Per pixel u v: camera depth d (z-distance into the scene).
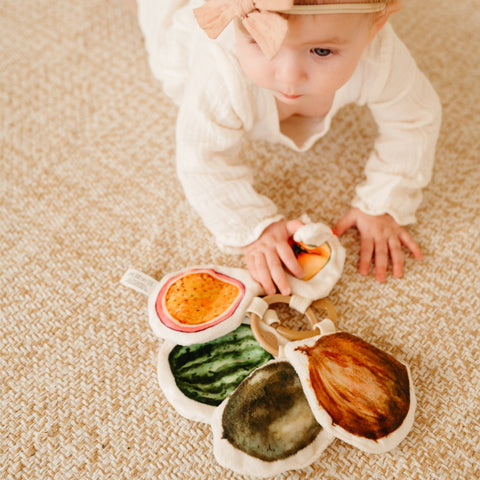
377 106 0.79
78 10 1.01
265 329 0.76
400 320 0.79
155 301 0.78
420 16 0.99
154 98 0.94
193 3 0.83
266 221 0.79
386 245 0.82
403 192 0.82
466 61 0.95
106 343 0.78
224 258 0.83
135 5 0.97
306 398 0.72
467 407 0.74
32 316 0.80
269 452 0.70
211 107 0.77
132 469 0.72
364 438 0.70
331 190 0.87
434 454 0.72
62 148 0.90
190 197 0.81
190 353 0.76
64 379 0.77
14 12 1.01
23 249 0.84
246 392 0.72
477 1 1.00
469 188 0.86
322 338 0.74
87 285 0.82
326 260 0.79
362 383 0.71
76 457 0.73
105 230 0.85
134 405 0.75
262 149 0.89
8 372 0.77
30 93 0.95
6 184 0.88
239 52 0.69
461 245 0.83
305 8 0.63
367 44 0.72
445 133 0.90
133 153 0.90
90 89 0.95
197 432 0.74
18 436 0.74
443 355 0.77
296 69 0.67
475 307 0.79
